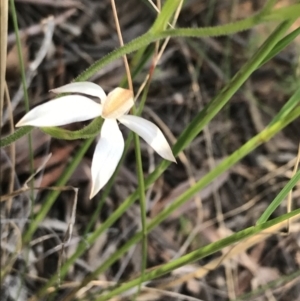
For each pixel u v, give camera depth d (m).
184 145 0.11
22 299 0.16
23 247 0.14
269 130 0.11
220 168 0.11
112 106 0.08
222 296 0.17
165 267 0.12
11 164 0.15
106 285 0.16
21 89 0.16
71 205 0.17
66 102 0.08
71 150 0.17
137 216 0.17
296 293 0.17
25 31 0.17
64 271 0.14
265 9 0.07
